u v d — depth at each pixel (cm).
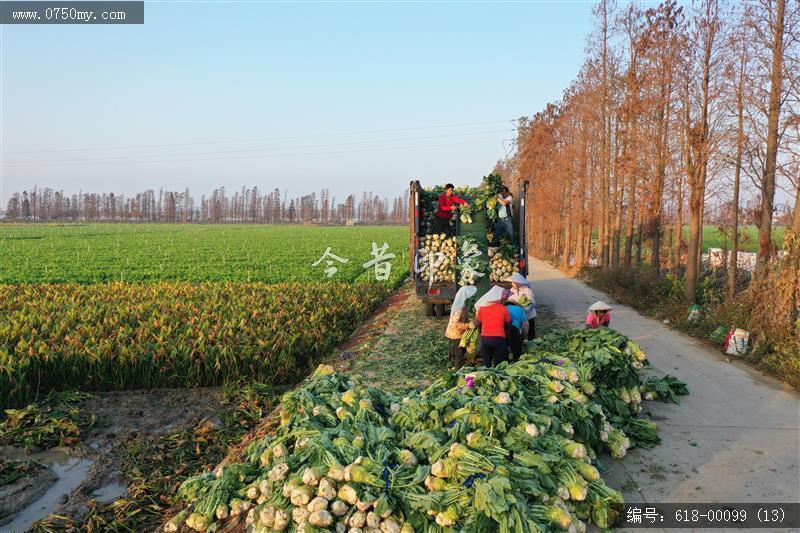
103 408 902
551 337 881
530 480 441
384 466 452
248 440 707
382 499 421
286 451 518
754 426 689
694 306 1362
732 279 1495
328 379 660
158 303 1550
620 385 716
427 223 1455
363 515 417
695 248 1520
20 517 585
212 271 2948
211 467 687
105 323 1239
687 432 671
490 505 404
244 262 3575
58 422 810
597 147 2544
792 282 1000
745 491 521
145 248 5025
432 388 632
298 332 1167
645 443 634
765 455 601
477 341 861
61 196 17500
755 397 807
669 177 1798
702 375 927
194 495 529
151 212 18412
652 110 1783
